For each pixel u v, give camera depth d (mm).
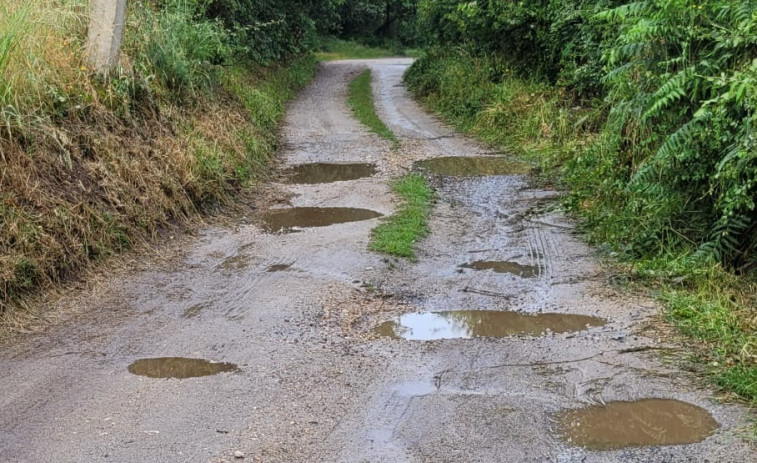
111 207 7352
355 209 9172
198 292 6387
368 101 20047
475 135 14664
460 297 6266
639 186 7414
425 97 20359
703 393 4484
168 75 10492
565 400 4434
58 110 7715
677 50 7469
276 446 3939
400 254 7324
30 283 5926
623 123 8297
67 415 4262
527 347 5223
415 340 5383
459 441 3975
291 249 7559
